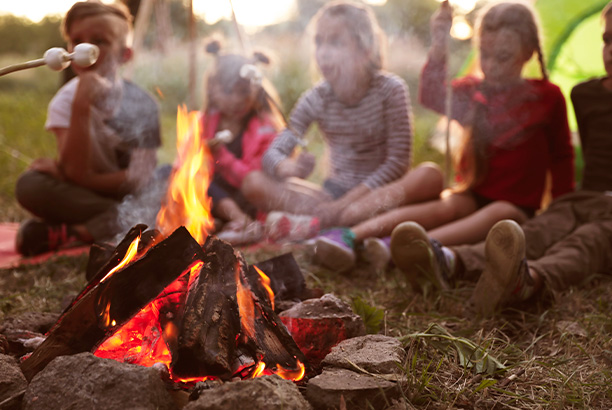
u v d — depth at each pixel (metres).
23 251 2.64
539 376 1.51
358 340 1.49
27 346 1.49
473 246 2.27
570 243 2.20
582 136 2.76
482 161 2.66
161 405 1.18
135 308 1.30
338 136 2.92
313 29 2.90
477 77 2.83
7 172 4.30
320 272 2.40
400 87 2.78
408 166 2.79
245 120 3.05
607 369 1.56
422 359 1.51
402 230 2.01
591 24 3.41
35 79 9.05
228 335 1.28
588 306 2.01
